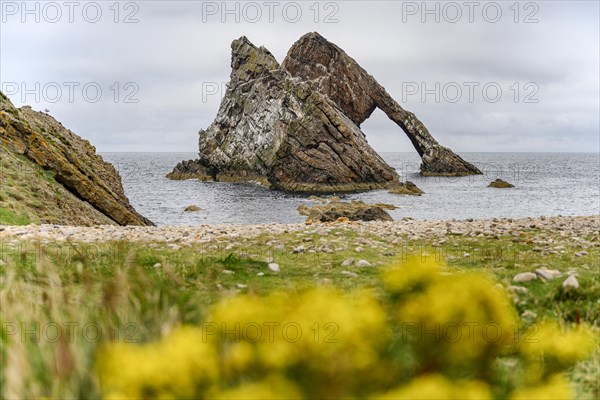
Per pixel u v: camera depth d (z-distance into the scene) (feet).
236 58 471.62
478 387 9.44
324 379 9.59
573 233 58.59
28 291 19.51
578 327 21.12
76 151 159.43
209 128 477.36
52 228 66.80
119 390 9.89
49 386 12.50
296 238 54.70
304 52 492.54
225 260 36.65
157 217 184.03
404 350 10.37
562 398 11.00
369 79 513.45
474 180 428.15
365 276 33.09
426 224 72.38
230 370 9.90
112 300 14.98
